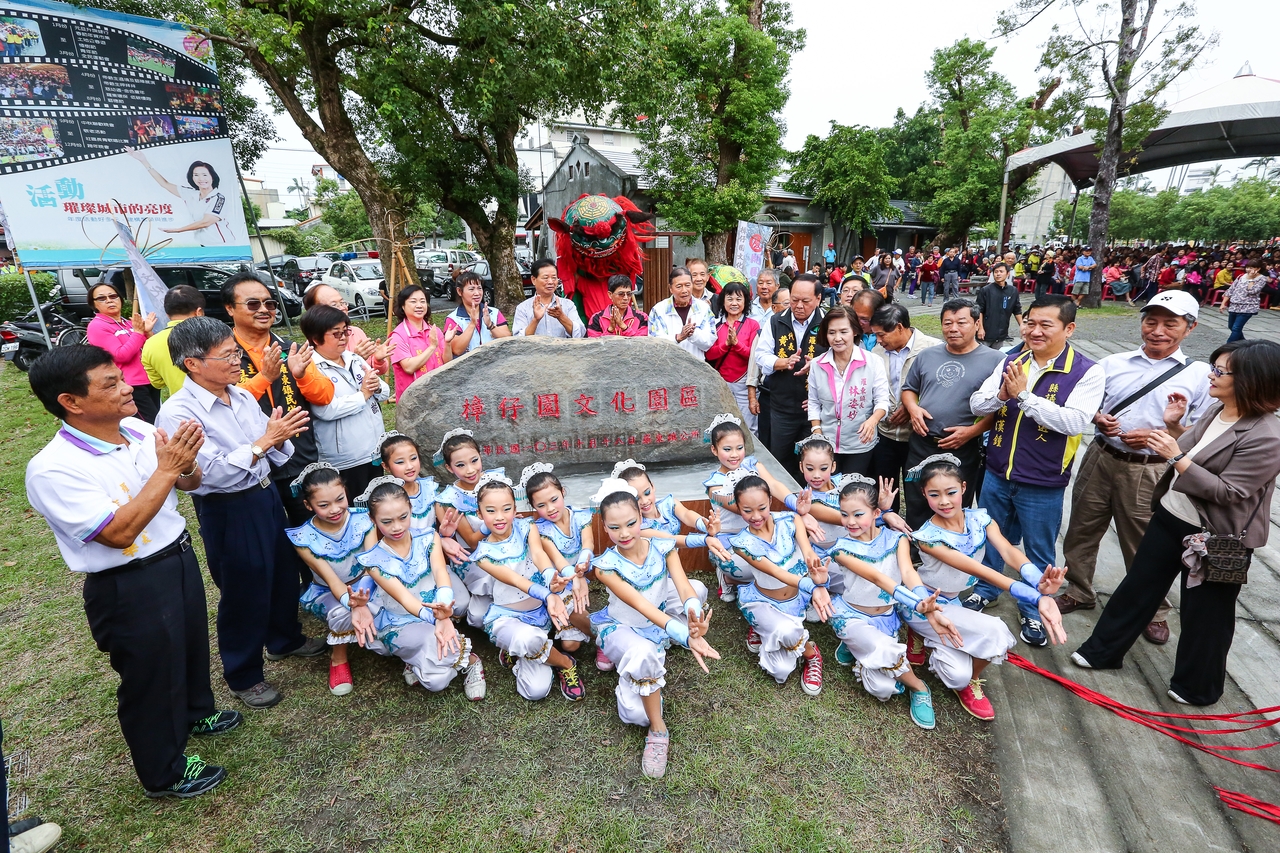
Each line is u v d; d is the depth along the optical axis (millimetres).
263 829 2271
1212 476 2480
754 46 12516
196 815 2326
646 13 9250
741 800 2355
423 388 3881
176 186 8031
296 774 2494
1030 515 3238
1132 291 16078
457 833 2242
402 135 9852
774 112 13688
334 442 3398
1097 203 14281
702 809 2320
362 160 9914
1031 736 2662
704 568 3914
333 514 2805
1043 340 3002
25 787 2455
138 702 2232
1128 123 13000
